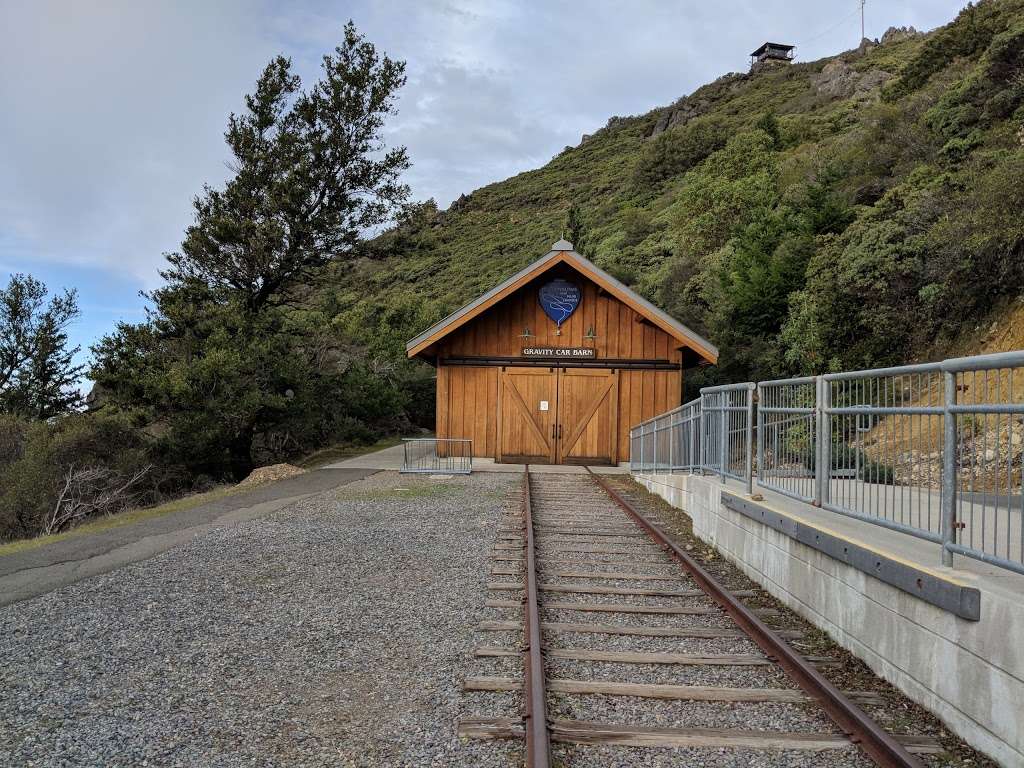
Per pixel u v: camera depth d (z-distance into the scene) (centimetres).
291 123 2661
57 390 2870
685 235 4428
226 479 2409
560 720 406
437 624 595
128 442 2206
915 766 339
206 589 717
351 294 4388
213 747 384
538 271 2092
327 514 1183
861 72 7988
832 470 645
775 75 11325
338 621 605
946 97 2884
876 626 486
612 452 2159
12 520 1938
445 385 2189
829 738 389
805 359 2192
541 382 2181
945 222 1816
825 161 3759
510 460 2169
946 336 1853
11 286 2814
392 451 2638
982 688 374
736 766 362
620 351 2178
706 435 1060
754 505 729
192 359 2264
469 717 410
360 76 2612
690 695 447
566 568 796
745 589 704
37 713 430
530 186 11156
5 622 617
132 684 474
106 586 737
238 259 2578
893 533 546
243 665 506
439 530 1024
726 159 5206
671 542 891
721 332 2800
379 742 387
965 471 696
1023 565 358
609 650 533
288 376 2356
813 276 2284
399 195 2789
